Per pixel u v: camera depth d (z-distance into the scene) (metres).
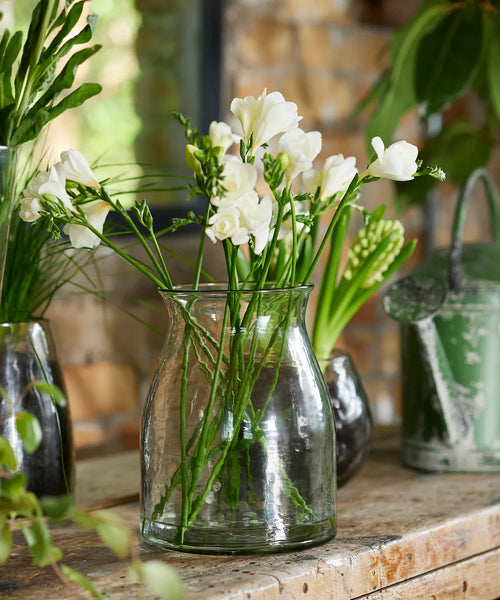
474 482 0.94
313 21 1.72
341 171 0.70
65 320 1.47
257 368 0.68
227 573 0.66
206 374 0.68
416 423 0.98
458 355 0.96
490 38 1.38
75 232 0.70
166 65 1.54
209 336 0.68
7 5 1.31
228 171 0.64
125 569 0.67
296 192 1.44
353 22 1.79
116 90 1.48
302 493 0.70
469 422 0.97
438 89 1.38
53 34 1.39
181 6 1.54
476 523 0.81
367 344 1.84
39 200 0.68
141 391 1.57
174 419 0.69
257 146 0.68
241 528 0.68
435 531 0.77
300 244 0.89
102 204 0.70
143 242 0.71
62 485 0.80
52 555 0.57
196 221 0.67
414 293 0.94
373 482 0.94
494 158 1.94
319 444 0.70
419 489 0.91
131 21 1.49
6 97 0.73
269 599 0.64
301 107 1.71
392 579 0.73
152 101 1.52
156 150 1.53
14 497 0.55
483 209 1.98
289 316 0.69
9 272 0.79
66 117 1.43
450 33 1.37
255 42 1.64
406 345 0.99
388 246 0.91
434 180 1.57
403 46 1.38
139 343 1.56
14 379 0.77
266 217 0.64
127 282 1.52
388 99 1.39
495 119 1.59
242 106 0.69
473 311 0.95
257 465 0.68
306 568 0.66
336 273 0.91
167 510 0.69
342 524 0.78
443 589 0.77
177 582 0.54
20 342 0.78
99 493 0.91
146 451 0.71
